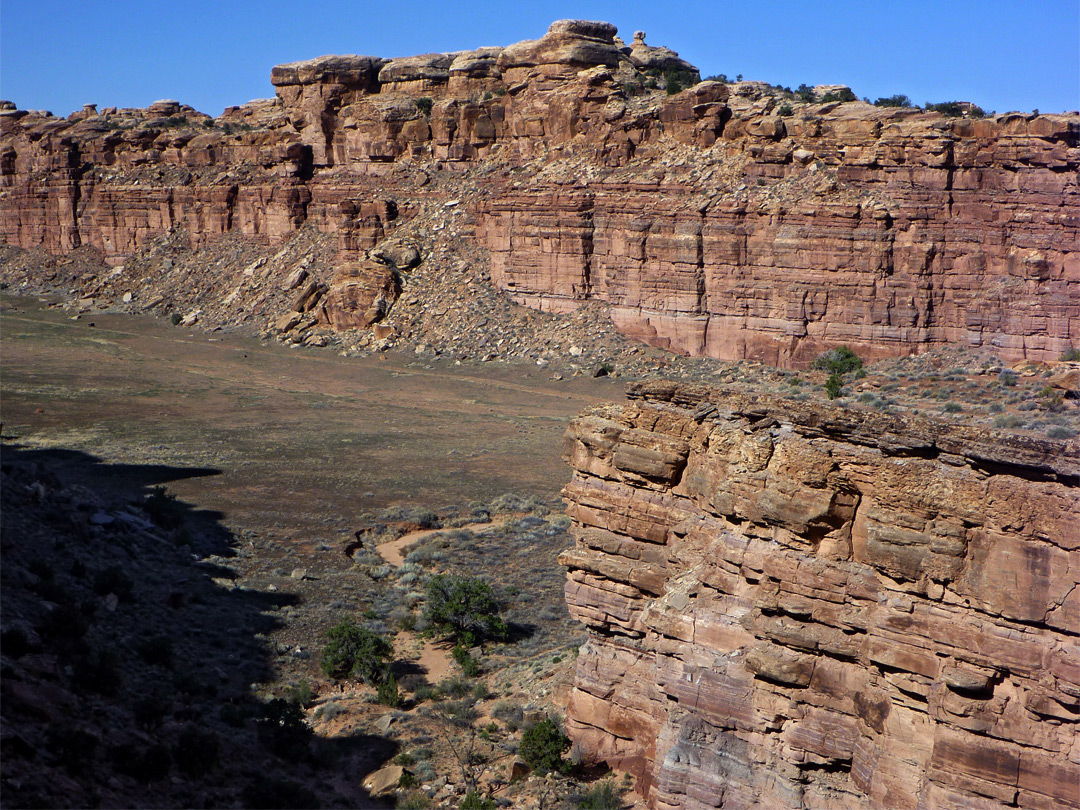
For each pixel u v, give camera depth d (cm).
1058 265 7206
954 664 1638
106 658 2655
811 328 8125
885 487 1744
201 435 7162
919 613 1694
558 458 6625
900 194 7756
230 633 3441
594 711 2391
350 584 4138
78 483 5369
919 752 1680
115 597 3309
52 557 3459
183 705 2703
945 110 8619
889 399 6650
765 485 1903
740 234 8412
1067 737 1545
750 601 1958
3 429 7044
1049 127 7156
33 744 2036
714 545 2028
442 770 2530
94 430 7194
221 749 2483
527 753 2388
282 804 2248
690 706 1978
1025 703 1573
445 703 2994
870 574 1772
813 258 8025
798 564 1850
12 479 3988
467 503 5509
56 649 2644
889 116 8006
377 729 2809
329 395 8856
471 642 3506
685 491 2202
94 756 2120
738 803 1884
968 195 7550
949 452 1689
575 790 2270
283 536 4791
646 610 2169
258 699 2962
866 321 7862
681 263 8775
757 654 1881
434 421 7794
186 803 2125
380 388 9081
